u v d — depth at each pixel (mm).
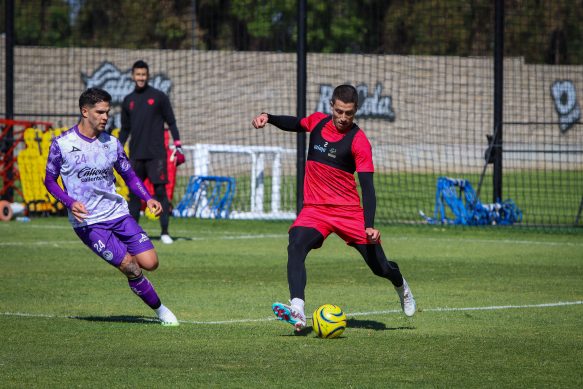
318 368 19141
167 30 112125
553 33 107000
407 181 90062
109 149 23734
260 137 104688
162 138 43844
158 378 18156
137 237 23844
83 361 19688
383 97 108812
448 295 30094
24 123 58562
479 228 53594
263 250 42406
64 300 28562
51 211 59219
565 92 113062
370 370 18984
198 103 104875
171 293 30141
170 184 59156
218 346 21391
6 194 59250
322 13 114250
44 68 103500
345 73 108375
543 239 48469
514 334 23219
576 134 113875
